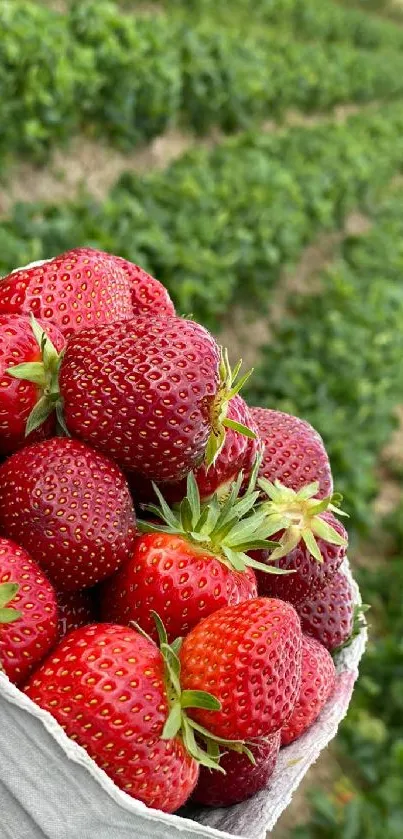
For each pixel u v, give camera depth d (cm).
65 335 41
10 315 39
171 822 34
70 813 34
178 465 39
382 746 113
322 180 239
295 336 188
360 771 111
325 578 43
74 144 180
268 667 36
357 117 344
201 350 39
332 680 44
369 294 210
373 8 650
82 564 37
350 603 46
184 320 39
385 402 174
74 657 35
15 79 160
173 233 170
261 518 39
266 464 44
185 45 230
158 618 36
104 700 34
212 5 327
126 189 181
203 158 211
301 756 41
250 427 42
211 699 35
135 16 235
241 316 184
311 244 231
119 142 190
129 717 35
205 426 39
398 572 138
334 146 272
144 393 38
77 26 189
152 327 39
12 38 162
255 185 210
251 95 248
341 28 463
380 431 170
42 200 166
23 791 34
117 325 39
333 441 157
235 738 36
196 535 38
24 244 131
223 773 38
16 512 37
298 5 418
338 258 237
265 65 283
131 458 39
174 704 35
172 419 38
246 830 39
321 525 42
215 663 36
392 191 301
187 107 228
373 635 130
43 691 35
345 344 186
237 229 185
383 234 250
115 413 38
